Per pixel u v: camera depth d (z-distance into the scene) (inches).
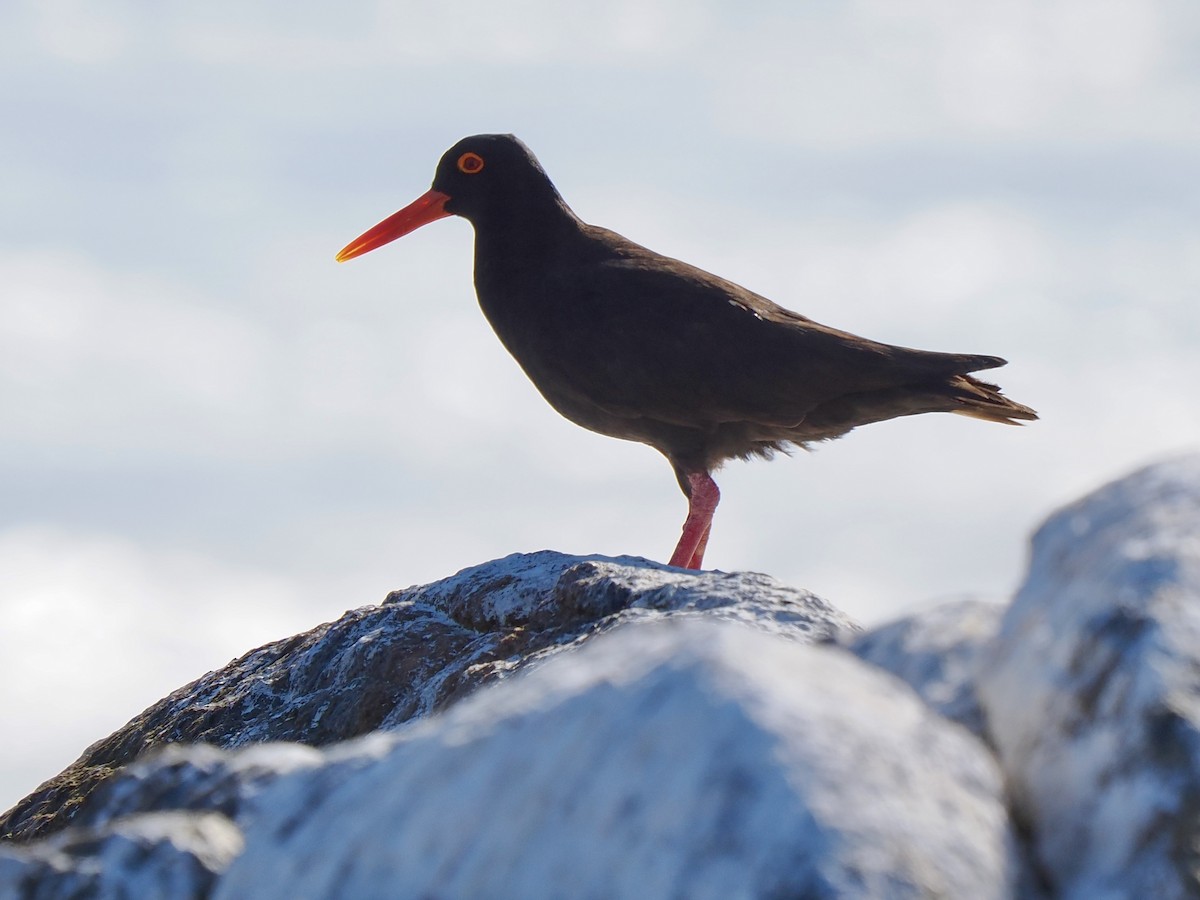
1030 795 212.7
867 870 180.5
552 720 210.1
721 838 184.7
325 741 455.2
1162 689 203.8
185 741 487.5
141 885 245.1
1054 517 249.8
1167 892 193.2
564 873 192.9
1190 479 235.5
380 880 210.5
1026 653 225.5
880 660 264.2
